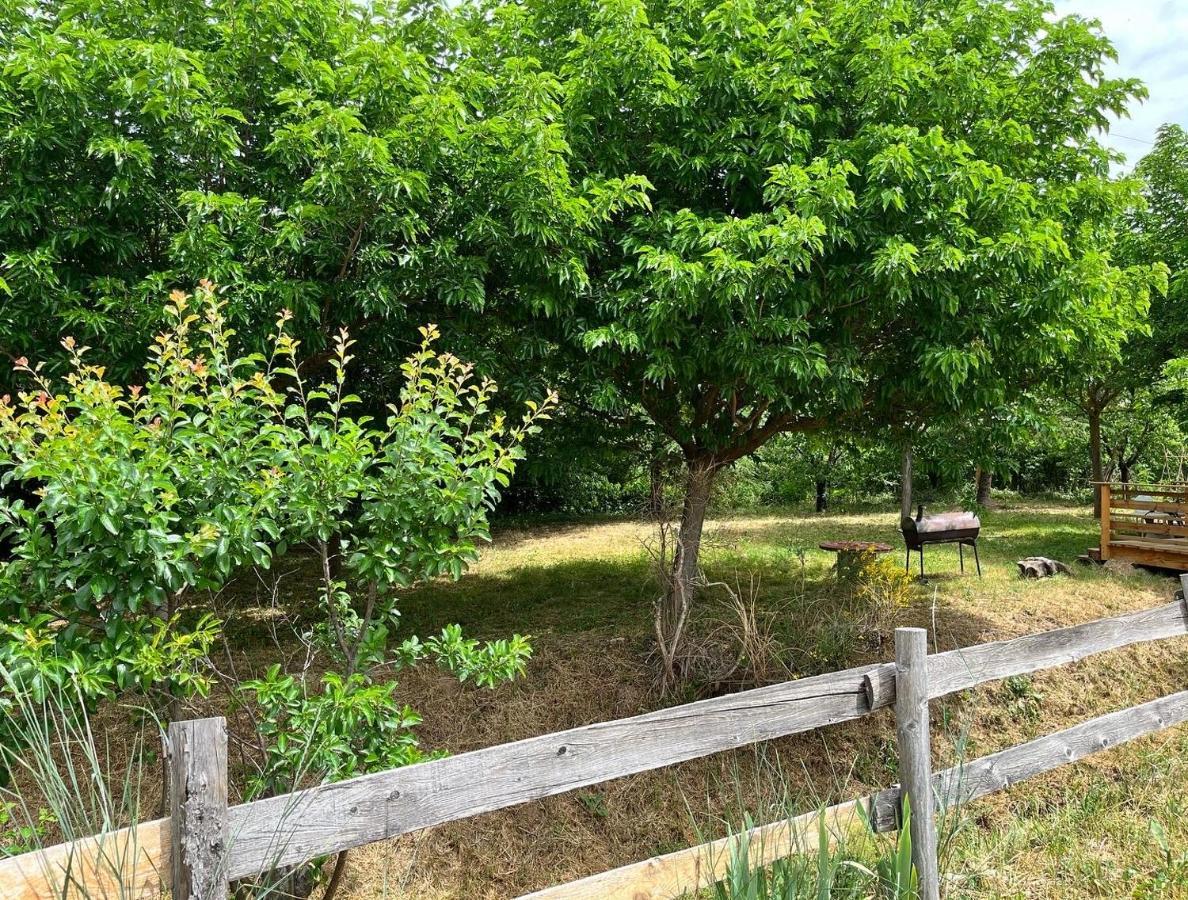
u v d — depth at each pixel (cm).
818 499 1645
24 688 205
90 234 422
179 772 152
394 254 457
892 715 513
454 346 505
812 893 232
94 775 197
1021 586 802
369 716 252
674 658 533
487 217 464
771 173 511
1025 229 495
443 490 276
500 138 470
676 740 221
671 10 595
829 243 486
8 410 224
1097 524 1402
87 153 408
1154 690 588
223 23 488
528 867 405
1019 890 322
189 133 426
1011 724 529
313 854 165
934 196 494
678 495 648
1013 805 423
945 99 532
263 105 504
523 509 1609
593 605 734
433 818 180
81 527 205
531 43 609
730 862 225
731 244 464
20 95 415
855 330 561
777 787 453
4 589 223
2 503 228
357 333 530
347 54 468
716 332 517
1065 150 618
